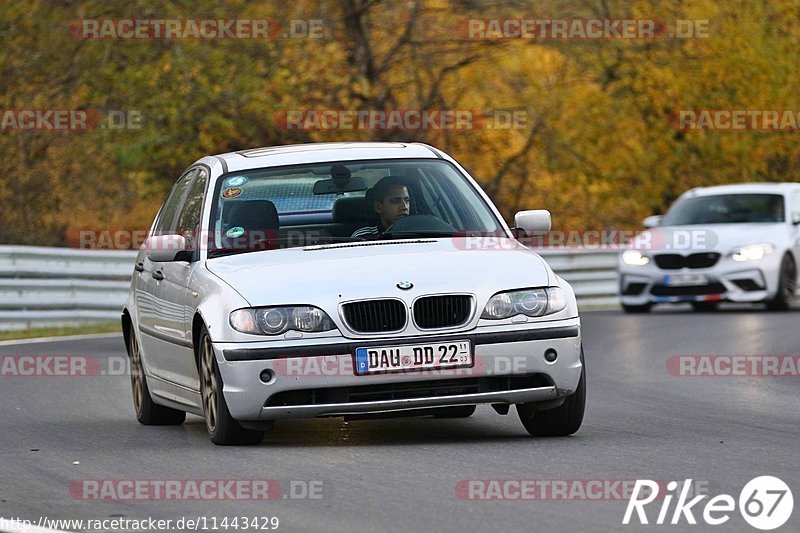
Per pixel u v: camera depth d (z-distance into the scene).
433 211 23.84
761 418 25.00
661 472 18.45
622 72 83.75
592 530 14.79
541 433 22.31
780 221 56.28
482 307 20.94
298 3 71.31
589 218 83.19
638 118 84.62
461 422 24.55
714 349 39.28
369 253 22.23
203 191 24.30
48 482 18.80
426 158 24.78
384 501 16.67
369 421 24.88
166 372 24.30
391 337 20.64
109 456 21.12
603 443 21.42
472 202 24.20
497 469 18.80
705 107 86.31
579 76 81.06
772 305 54.69
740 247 54.34
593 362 36.62
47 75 71.00
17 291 49.50
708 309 58.38
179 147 68.81
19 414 27.20
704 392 29.70
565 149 79.44
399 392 20.80
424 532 14.88
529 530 14.85
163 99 67.88
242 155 25.20
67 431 24.56
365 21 71.56
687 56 85.56
